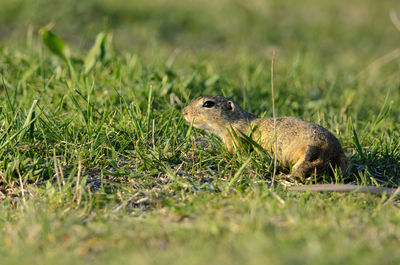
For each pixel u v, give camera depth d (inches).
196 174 397.7
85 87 540.7
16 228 293.6
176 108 536.7
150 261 241.8
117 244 271.6
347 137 492.4
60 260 248.8
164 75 593.3
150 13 1221.1
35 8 1106.1
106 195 351.9
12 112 464.8
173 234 281.4
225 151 428.5
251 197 341.4
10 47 722.8
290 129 406.0
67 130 429.4
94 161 396.8
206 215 310.7
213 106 444.8
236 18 1246.9
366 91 708.0
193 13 1259.8
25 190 358.3
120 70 582.6
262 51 1050.1
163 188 366.9
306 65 839.7
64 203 336.5
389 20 1381.6
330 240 266.5
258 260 236.4
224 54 981.8
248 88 639.1
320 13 1398.9
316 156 385.4
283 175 402.3
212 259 240.8
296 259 236.5
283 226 289.4
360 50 1130.7
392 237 277.7
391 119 567.2
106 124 462.9
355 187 353.4
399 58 1012.5
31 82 564.7
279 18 1317.7
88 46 980.6
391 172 415.2
